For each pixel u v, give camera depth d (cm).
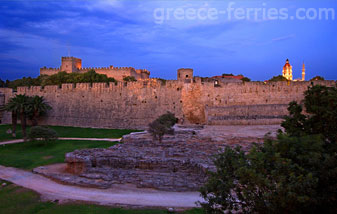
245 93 6906
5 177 3095
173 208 1900
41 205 2095
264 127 5259
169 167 2816
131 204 2006
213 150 3366
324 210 1226
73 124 8006
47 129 5312
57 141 5653
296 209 1155
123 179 2558
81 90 8006
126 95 7506
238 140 3875
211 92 7069
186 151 3312
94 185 2436
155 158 2941
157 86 7300
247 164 1353
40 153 4619
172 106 7175
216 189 1439
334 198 1149
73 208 1977
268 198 1225
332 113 1402
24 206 2112
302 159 1175
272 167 1251
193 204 1977
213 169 2361
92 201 2103
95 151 3475
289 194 1069
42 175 3048
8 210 2056
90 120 7812
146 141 4241
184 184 2316
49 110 8369
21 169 3484
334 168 1127
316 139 1208
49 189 2494
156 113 7225
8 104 6406
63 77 10119
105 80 10344
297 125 1617
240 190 1448
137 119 7350
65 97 8206
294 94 6706
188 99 7119
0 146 5262
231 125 5850
